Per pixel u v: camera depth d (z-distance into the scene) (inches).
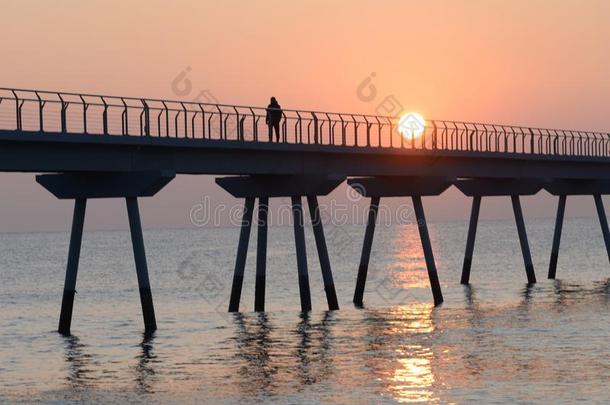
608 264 6284.5
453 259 7751.0
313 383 2079.2
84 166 2591.0
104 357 2497.5
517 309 3351.4
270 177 3218.5
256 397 1964.8
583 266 6127.0
